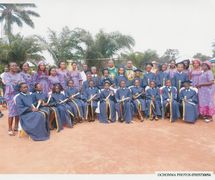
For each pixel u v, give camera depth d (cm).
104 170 402
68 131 620
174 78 785
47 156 460
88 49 1942
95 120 739
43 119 562
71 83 740
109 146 508
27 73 671
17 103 569
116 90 750
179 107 727
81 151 482
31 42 1861
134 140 545
